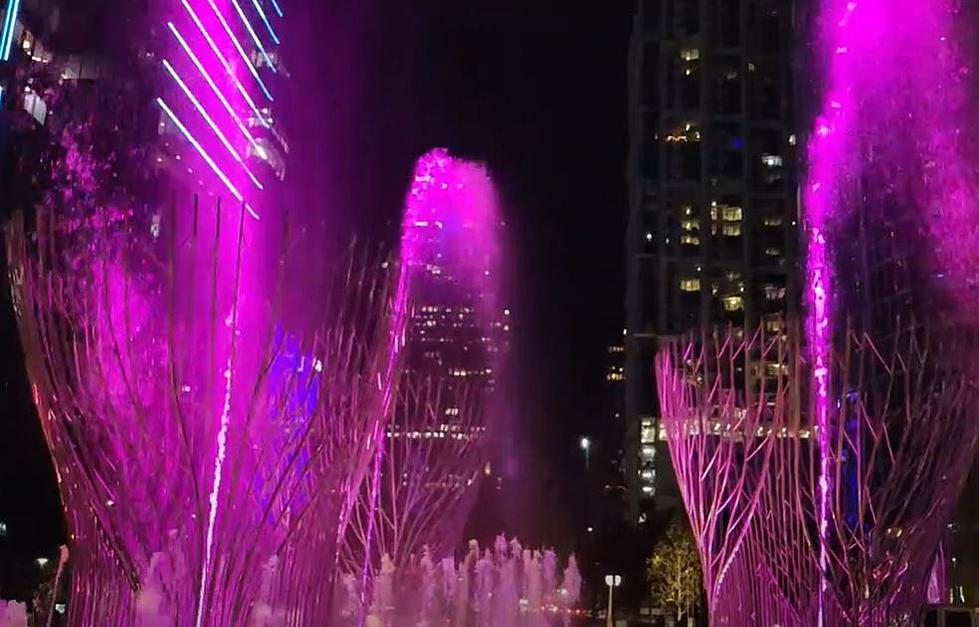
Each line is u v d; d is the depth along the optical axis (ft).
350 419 26.71
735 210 280.31
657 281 279.28
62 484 25.17
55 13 162.91
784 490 31.30
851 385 30.01
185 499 23.88
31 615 42.16
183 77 201.77
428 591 52.90
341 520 27.30
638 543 203.00
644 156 286.25
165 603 23.57
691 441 34.42
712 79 286.87
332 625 26.71
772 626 31.24
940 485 29.12
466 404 54.34
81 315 24.48
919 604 29.22
